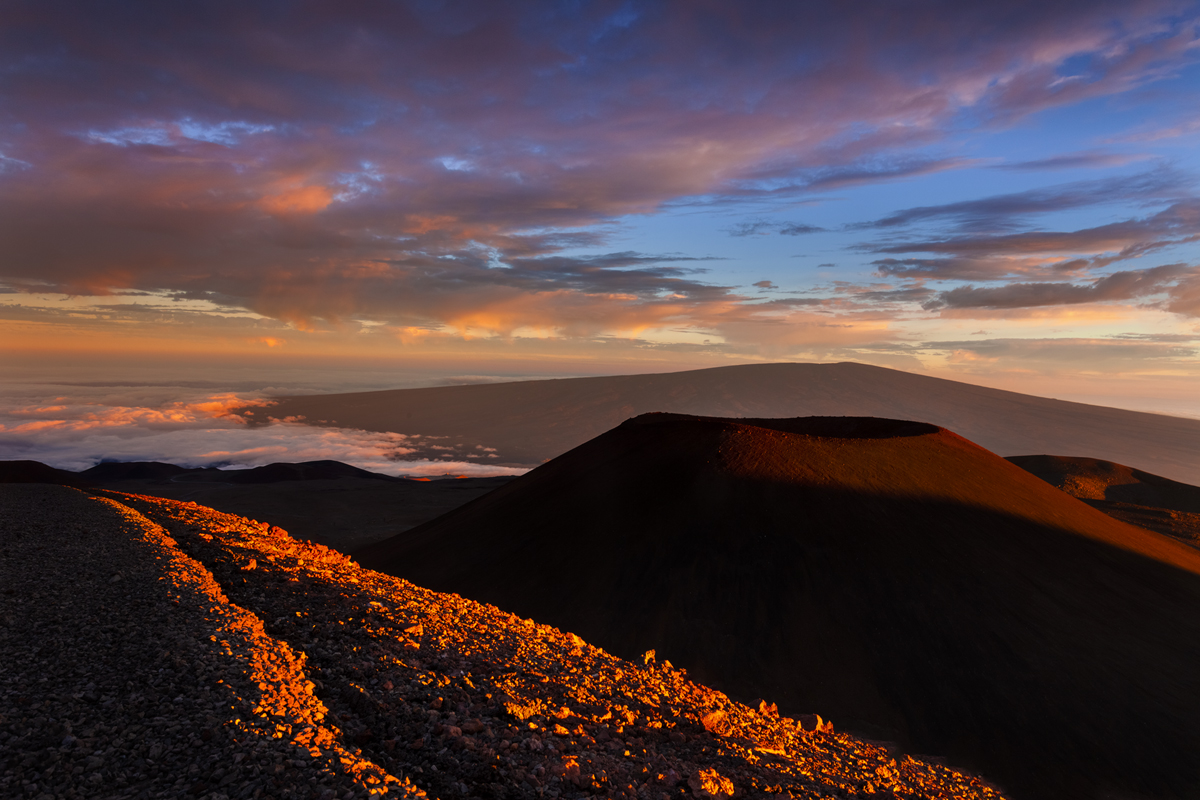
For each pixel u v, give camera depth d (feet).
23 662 22.39
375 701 22.66
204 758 17.07
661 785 20.71
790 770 25.02
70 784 15.53
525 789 18.74
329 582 38.63
